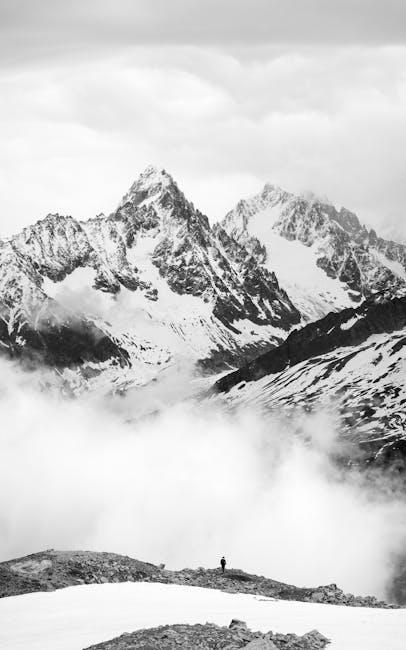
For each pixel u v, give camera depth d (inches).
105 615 3358.8
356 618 3164.4
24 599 3641.7
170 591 3715.6
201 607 3435.0
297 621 3147.1
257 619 3208.7
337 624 3073.3
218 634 2906.0
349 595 3863.2
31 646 3065.9
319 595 3816.4
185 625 3048.7
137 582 3922.2
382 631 2950.3
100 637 3083.2
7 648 3068.4
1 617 3430.1
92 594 3673.7
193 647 2800.2
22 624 3324.3
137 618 3289.9
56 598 3629.4
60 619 3344.0
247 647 2726.4
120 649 2844.5
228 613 3324.3
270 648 2726.4
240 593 3762.3
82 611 3425.2
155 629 3026.6
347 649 2775.6
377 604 3727.9
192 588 3791.8
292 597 3858.3
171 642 2851.9
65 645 3036.4
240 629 2967.5
